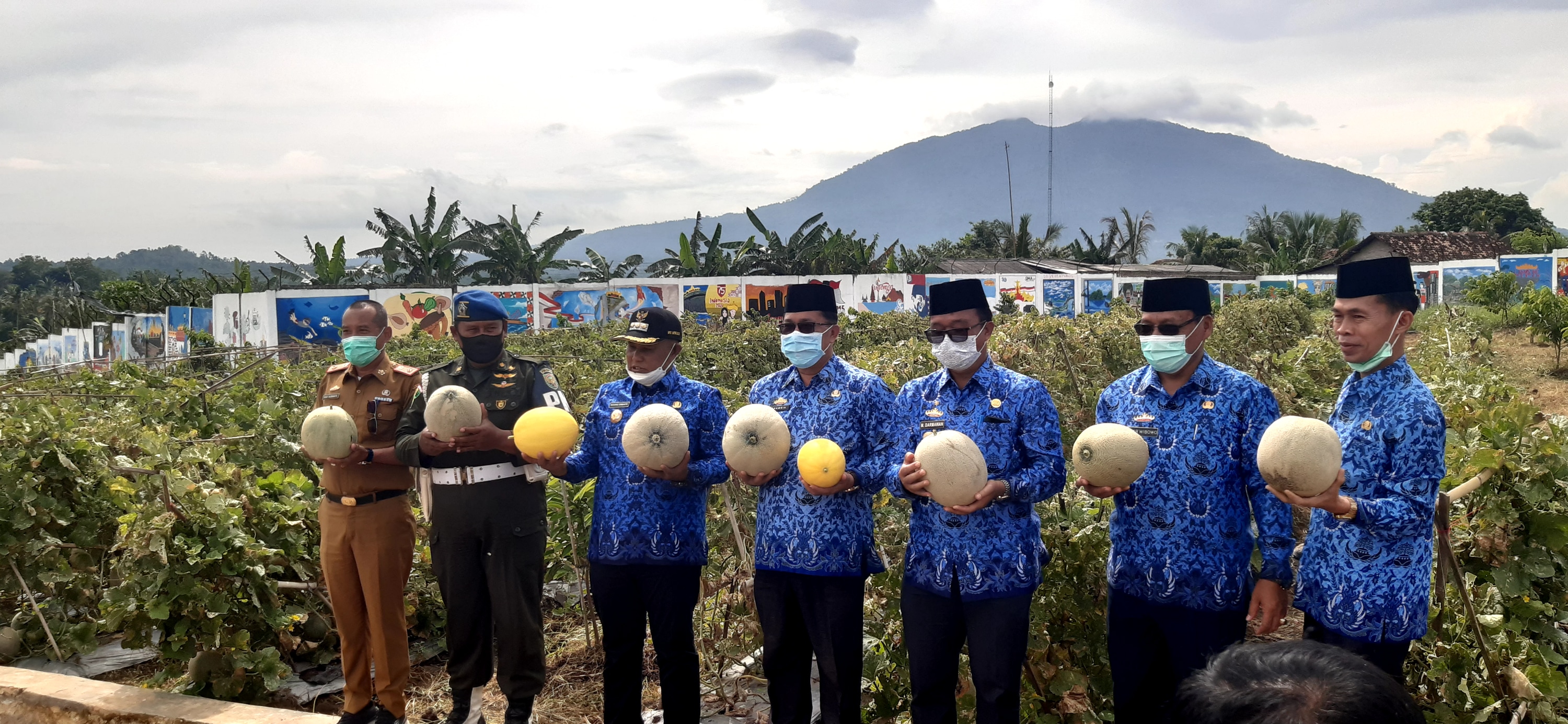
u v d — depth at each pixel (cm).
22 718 503
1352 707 142
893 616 521
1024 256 6550
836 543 436
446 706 562
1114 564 423
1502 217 8269
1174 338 399
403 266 3869
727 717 534
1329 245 7144
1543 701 409
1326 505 340
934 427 429
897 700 502
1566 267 4491
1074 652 491
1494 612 453
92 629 646
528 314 3703
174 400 912
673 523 461
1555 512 451
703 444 477
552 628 688
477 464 467
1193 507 398
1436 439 351
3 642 641
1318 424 340
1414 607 354
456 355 1753
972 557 407
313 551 636
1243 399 398
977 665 410
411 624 667
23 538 652
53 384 1211
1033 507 472
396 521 487
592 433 489
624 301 3759
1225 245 7381
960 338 417
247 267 4022
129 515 558
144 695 499
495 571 474
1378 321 357
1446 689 430
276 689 545
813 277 3919
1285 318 2102
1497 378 932
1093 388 968
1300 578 383
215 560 532
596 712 545
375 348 496
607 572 463
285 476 746
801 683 455
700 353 1580
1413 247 6228
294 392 1037
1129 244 6750
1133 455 381
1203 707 156
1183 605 399
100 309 4591
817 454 408
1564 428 503
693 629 476
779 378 474
